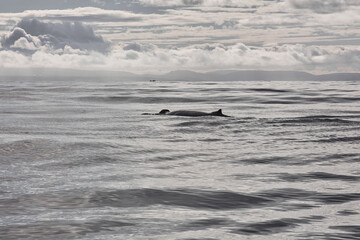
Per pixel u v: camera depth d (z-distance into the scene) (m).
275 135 19.83
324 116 29.02
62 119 27.59
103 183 10.10
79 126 23.47
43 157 13.48
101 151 14.73
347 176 11.23
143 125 23.98
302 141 17.92
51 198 8.66
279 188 9.79
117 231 6.64
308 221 7.26
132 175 11.17
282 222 7.19
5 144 15.61
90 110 35.81
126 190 9.40
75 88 81.69
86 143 16.30
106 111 34.94
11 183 9.98
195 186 9.91
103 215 7.53
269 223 7.12
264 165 12.83
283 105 42.00
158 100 49.78
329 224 7.08
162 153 14.84
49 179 10.48
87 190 9.34
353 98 51.94
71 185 9.84
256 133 20.56
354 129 21.91
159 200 8.65
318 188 9.83
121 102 47.00
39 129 21.72
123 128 22.56
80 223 7.03
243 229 6.79
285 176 11.21
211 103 45.38
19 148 14.91
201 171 11.86
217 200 8.70
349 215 7.65
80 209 7.91
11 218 7.29
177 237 6.35
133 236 6.39
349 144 17.09
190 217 7.46
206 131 21.38
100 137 18.70
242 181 10.55
